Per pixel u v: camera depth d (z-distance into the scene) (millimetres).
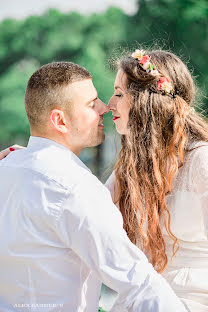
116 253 1494
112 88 12977
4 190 1650
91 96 1830
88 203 1528
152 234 1932
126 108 2094
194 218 1861
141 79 2035
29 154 1709
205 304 1850
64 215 1534
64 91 1757
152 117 2002
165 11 16234
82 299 1630
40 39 18719
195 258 1894
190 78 2121
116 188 2268
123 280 1472
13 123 17188
